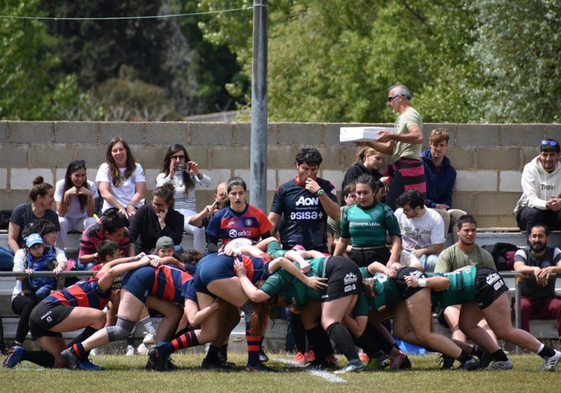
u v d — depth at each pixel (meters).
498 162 36.34
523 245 33.22
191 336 24.14
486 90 58.56
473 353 24.83
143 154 35.44
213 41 89.56
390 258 26.03
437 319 29.38
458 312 27.59
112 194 33.09
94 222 32.12
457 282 24.45
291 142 35.75
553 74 54.47
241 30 88.44
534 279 28.95
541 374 23.16
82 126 35.44
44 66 106.56
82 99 104.25
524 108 55.03
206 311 23.97
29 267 27.78
